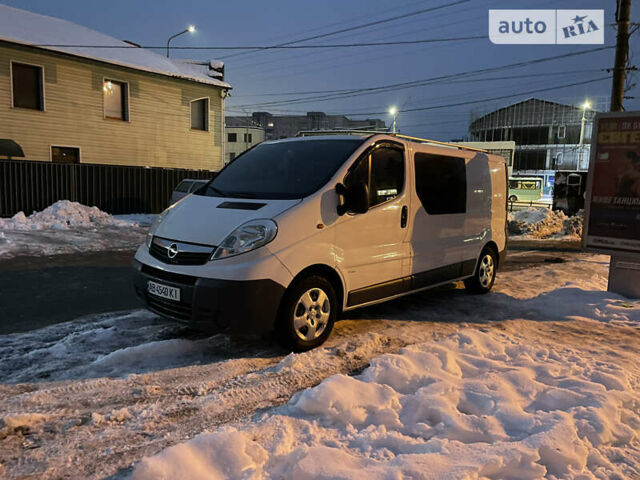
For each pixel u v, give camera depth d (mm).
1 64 16766
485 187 6523
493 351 4195
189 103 22719
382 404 3035
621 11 14242
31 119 17703
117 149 20312
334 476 2209
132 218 16672
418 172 5262
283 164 4742
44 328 4785
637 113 6156
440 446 2502
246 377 3541
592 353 4293
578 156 63156
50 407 3037
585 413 2916
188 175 19641
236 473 2279
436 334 4770
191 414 2994
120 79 20078
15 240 10625
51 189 15750
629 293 6469
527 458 2414
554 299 6352
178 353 4047
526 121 67438
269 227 3832
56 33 19875
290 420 2855
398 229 4941
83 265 8562
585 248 6688
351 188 4254
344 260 4344
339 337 4535
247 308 3658
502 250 7043
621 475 2422
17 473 2357
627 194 6305
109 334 4473
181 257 3912
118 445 2633
